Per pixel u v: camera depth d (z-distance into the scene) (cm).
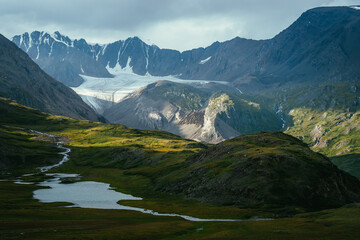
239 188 11775
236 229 6900
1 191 13388
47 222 7256
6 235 5544
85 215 8656
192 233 6656
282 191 11100
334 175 12431
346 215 7888
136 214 9256
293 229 6750
